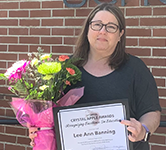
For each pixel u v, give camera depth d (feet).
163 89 7.52
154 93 5.52
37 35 8.61
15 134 8.98
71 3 8.21
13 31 8.86
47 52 8.54
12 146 9.04
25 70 4.81
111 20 5.38
